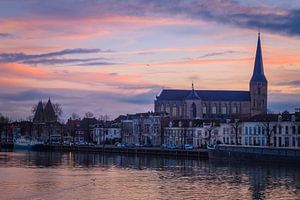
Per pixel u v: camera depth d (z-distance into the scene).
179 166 180.62
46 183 122.12
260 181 127.19
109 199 99.38
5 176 138.12
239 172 151.38
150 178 136.12
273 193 107.00
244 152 195.62
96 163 199.25
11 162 198.00
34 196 101.81
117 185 119.81
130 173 151.62
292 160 171.38
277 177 136.00
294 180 129.00
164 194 105.62
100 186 117.69
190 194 105.75
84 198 100.25
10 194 104.06
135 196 103.06
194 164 191.25
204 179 133.00
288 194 105.69
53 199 98.69
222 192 108.38
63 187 115.00
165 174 148.00
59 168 169.75
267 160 182.25
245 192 108.50
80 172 154.12
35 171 155.12
